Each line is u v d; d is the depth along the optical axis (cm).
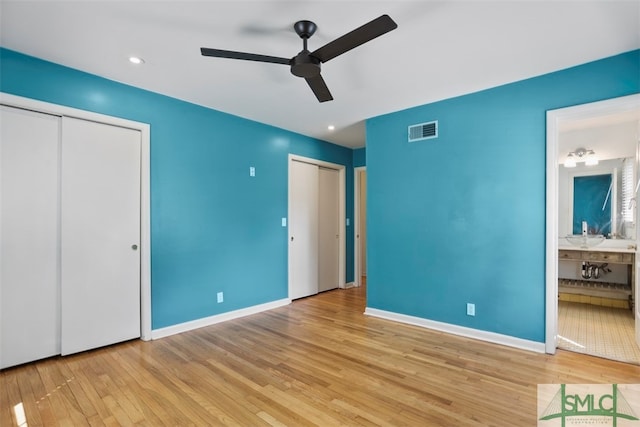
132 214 307
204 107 357
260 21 205
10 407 201
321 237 524
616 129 408
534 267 285
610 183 414
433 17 199
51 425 185
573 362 260
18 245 252
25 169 254
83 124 280
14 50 241
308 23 204
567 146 440
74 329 276
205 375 241
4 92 239
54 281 268
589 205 429
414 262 357
